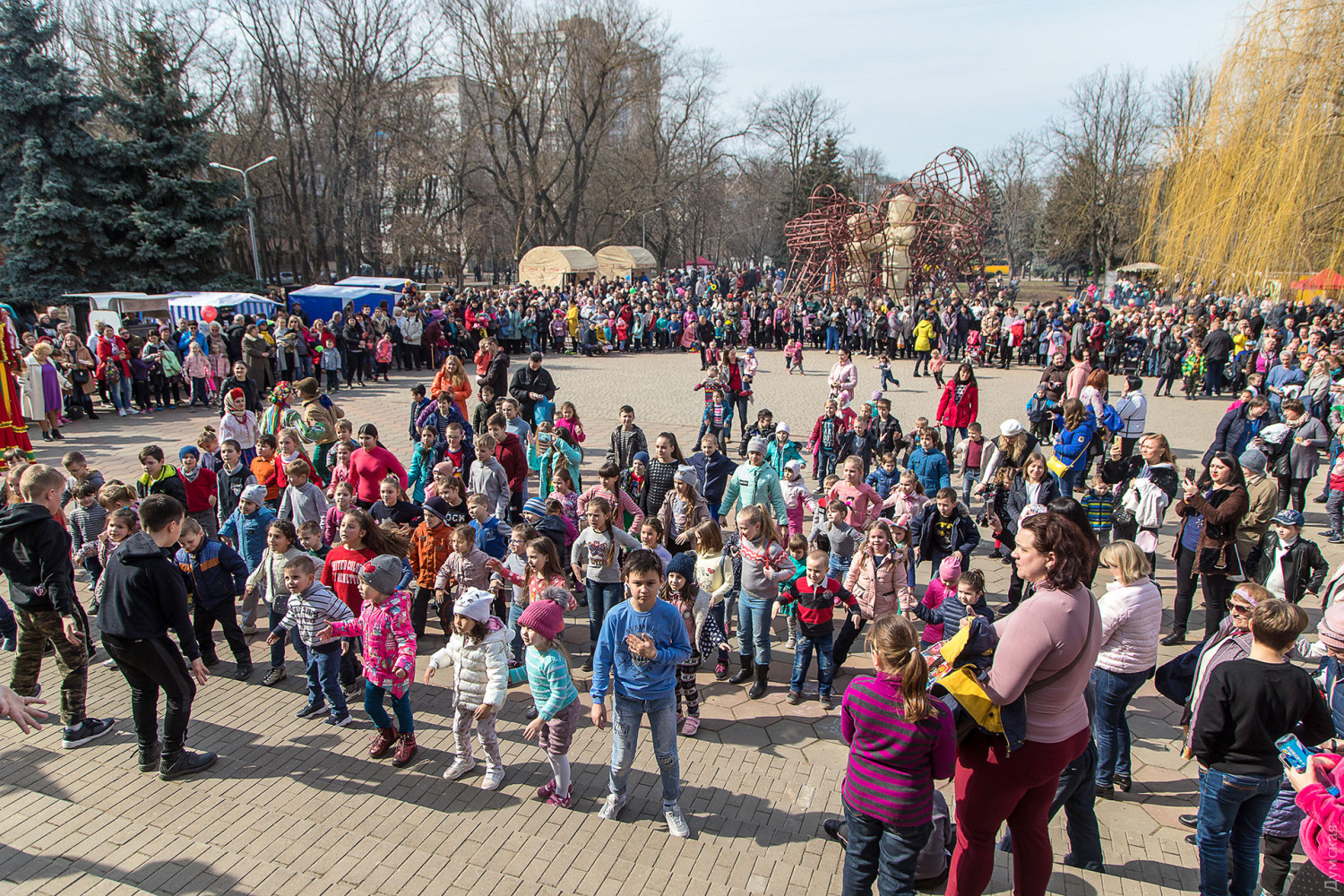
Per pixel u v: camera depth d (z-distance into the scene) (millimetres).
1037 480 8211
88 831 4480
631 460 9273
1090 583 3250
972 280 35938
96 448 13492
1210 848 3844
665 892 4070
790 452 9906
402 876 4156
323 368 19844
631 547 6383
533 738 5605
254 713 5840
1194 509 6543
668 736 4480
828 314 28812
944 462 8953
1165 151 17297
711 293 34375
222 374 17891
